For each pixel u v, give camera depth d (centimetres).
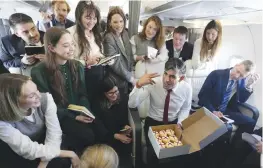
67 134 143
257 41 153
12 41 176
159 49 203
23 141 101
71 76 147
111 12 181
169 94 157
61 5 183
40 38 177
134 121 149
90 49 170
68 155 117
